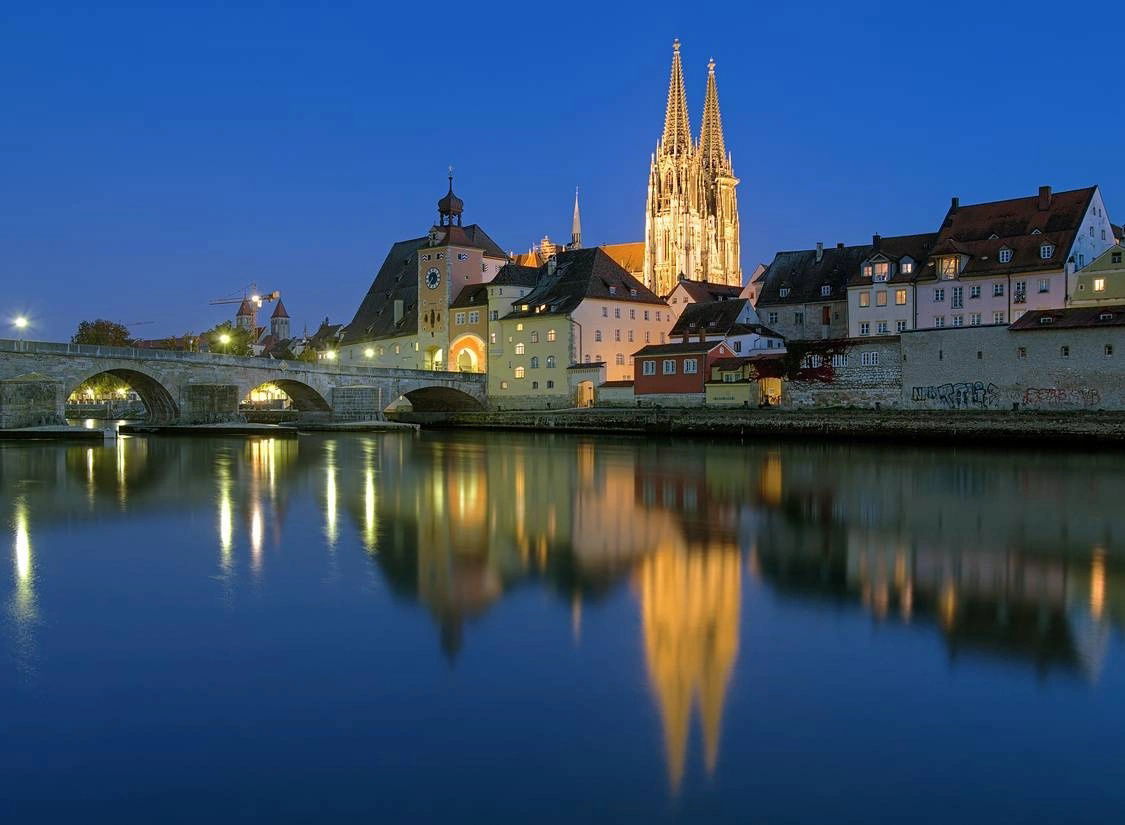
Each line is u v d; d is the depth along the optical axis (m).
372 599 23.27
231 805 13.03
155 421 102.44
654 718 15.74
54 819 12.69
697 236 197.88
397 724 15.54
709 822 12.60
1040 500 41.62
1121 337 75.56
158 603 22.89
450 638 20.00
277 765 14.15
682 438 95.12
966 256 101.06
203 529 33.66
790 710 16.08
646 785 13.53
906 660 18.55
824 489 46.19
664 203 196.38
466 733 15.19
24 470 55.59
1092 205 100.06
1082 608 22.41
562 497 43.25
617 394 113.06
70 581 25.20
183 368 98.75
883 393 90.00
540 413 116.00
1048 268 95.06
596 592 23.97
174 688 17.11
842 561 27.80
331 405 115.19
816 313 117.69
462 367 140.25
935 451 72.88
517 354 127.44
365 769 14.03
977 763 14.16
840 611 22.16
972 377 83.75
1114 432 70.94
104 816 12.76
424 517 36.72
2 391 83.06
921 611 22.11
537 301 127.31
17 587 24.52
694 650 19.17
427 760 14.30
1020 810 12.87
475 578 25.55
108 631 20.58
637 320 129.38
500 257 150.50
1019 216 102.00
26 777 13.80
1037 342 80.00
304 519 36.12
